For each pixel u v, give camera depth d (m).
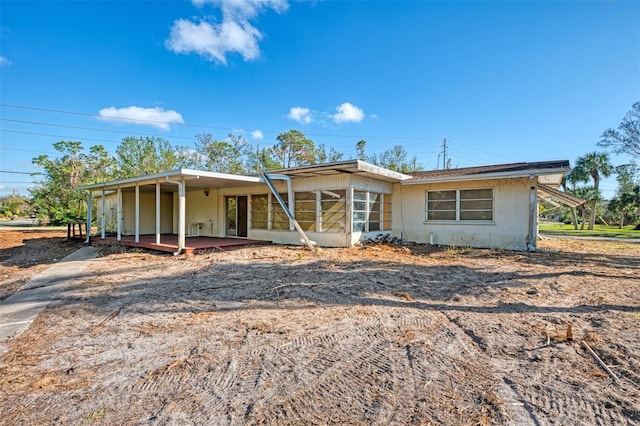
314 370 2.70
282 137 37.47
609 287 5.53
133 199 15.31
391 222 13.29
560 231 24.06
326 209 11.35
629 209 31.72
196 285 5.82
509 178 10.60
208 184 12.70
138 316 4.19
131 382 2.53
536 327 3.65
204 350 3.12
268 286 5.70
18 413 2.12
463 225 11.52
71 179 28.08
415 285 5.73
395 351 3.05
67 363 2.88
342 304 4.62
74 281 6.28
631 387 2.37
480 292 5.23
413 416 2.05
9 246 12.82
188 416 2.06
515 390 2.35
